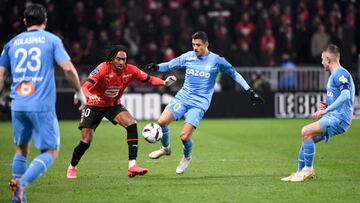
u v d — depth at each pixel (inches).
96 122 1221.1
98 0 3046.3
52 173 1280.8
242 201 989.8
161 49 2898.6
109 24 2947.8
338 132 1159.6
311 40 3006.9
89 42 2832.2
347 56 2773.1
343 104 1152.8
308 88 2859.3
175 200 997.8
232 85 2866.6
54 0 2970.0
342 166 1378.0
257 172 1295.5
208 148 1742.1
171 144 1841.8
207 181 1178.6
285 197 1019.9
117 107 1226.6
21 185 876.0
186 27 2952.8
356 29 3142.2
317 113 1115.9
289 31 3046.3
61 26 2947.8
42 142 911.7
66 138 1993.1
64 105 2691.9
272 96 2817.4
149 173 1284.4
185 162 1258.6
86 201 994.1
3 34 2844.5
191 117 1233.4
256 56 2974.9
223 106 2795.3
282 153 1630.2
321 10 3179.1
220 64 1250.0
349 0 3284.9
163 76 2802.7
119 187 1112.8
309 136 1154.0
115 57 1170.6
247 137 2032.5
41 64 909.2
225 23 3095.5
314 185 1127.6
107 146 1784.0
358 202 983.0
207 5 3097.9
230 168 1357.0
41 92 906.7
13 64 920.9
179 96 1266.0
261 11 3061.0
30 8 935.7
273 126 2420.0
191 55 1269.7
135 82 2812.5
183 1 3122.5
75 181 1179.3
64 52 911.0
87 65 2775.6
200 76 1250.0
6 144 1831.9
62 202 987.9
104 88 1190.3
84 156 1566.2
